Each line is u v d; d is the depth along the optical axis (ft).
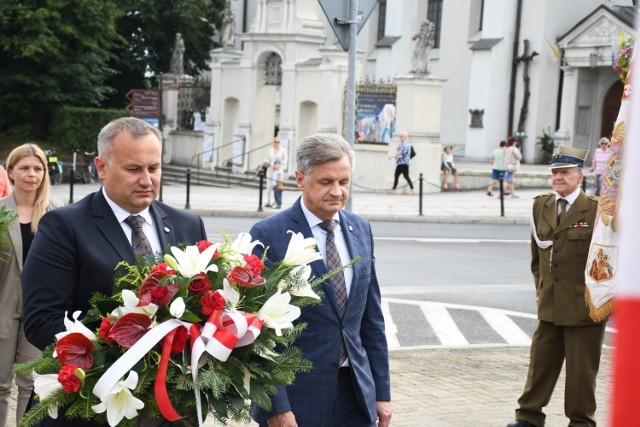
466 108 140.15
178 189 94.48
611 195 18.99
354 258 14.42
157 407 11.19
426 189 92.68
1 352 19.30
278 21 100.94
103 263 12.51
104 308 11.65
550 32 127.13
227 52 107.76
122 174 12.53
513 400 24.70
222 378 11.25
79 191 91.20
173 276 11.40
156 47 139.23
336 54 94.53
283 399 13.88
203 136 109.50
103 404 10.82
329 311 14.55
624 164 4.59
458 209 80.48
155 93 99.66
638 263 4.36
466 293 43.24
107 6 119.75
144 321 11.16
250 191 94.58
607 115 126.31
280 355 12.21
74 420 12.07
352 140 29.17
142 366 11.13
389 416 15.24
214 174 103.50
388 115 92.43
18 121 122.31
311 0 100.78
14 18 112.78
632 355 4.35
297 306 12.68
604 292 19.43
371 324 15.42
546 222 22.22
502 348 31.76
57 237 12.52
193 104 113.91
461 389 25.70
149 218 13.15
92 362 11.07
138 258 12.10
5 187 22.25
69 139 117.60
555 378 22.17
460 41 140.46
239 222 69.00
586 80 125.59
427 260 52.70
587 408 21.68
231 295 11.74
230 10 109.09
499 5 128.57
